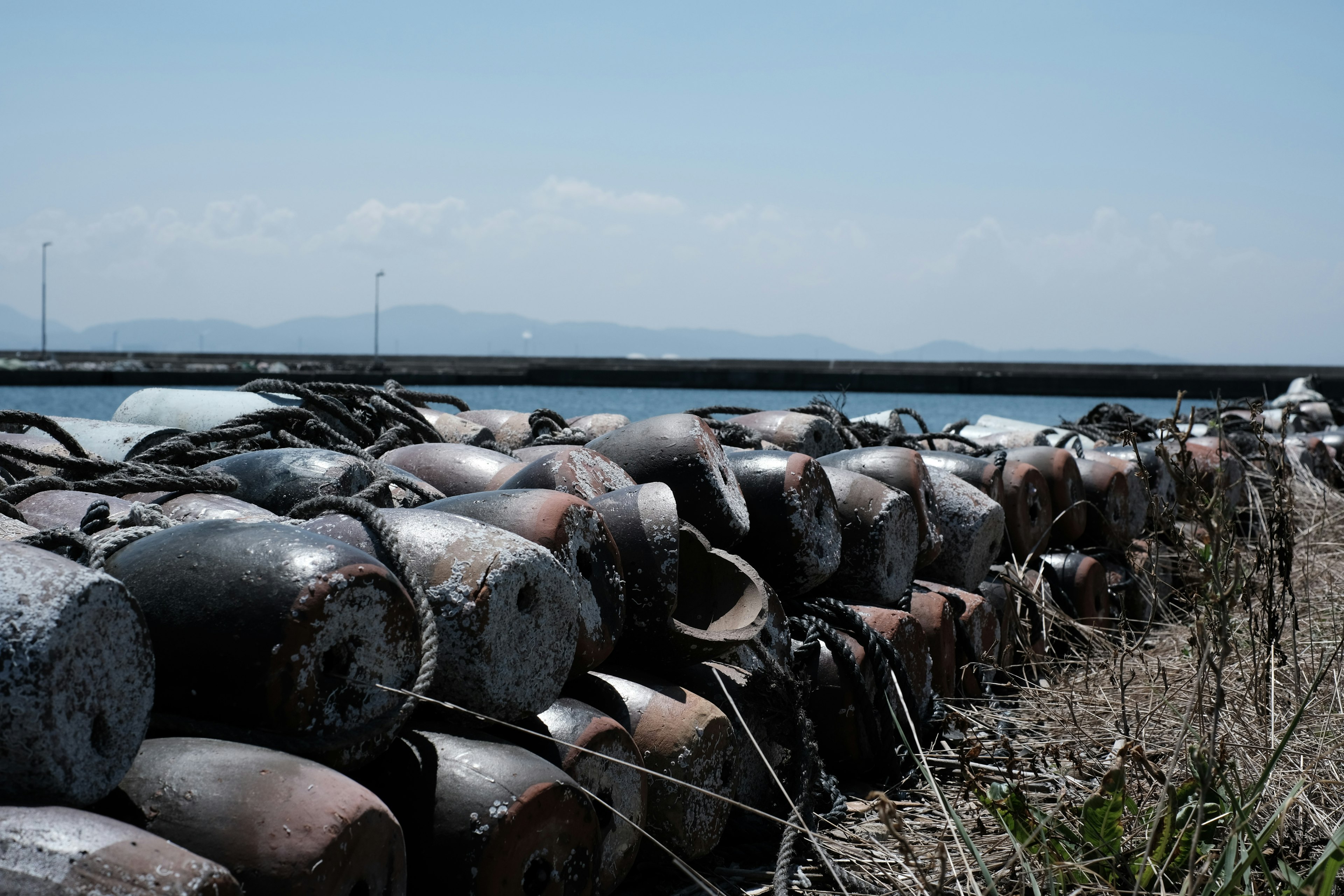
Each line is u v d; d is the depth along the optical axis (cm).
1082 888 296
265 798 208
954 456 576
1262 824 325
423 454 484
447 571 272
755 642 367
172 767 214
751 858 346
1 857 175
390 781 255
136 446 509
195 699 228
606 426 697
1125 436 377
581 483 379
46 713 189
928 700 448
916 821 367
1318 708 391
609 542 325
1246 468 522
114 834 184
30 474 418
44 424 428
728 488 411
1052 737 434
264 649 223
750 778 367
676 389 5219
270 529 244
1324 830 319
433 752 256
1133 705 448
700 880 295
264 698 223
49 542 252
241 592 228
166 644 229
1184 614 597
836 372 5031
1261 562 418
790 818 334
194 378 4566
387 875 221
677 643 342
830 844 344
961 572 524
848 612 420
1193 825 302
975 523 523
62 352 7338
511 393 4578
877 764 414
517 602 275
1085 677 501
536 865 255
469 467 470
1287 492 439
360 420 625
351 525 286
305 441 545
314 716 231
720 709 342
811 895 320
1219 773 311
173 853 184
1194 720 382
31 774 190
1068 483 619
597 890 284
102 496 367
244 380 4656
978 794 329
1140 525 683
